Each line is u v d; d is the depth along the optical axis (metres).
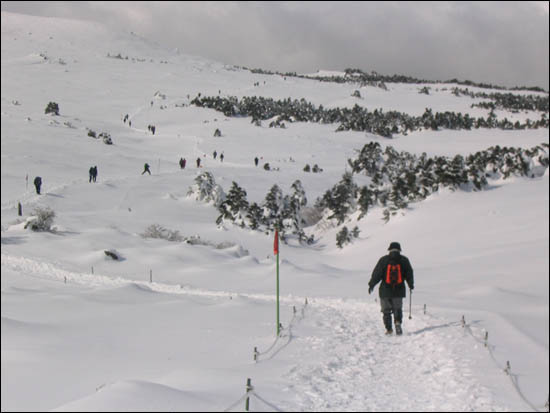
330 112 147.25
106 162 64.50
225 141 96.44
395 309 9.59
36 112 107.56
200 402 5.10
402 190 43.06
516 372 6.48
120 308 13.38
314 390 5.89
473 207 35.53
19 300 14.44
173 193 51.62
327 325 10.70
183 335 10.08
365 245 34.91
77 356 8.55
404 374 6.76
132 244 29.62
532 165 51.75
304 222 50.59
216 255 28.12
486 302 12.15
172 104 146.00
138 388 5.23
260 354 8.07
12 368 7.80
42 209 35.03
